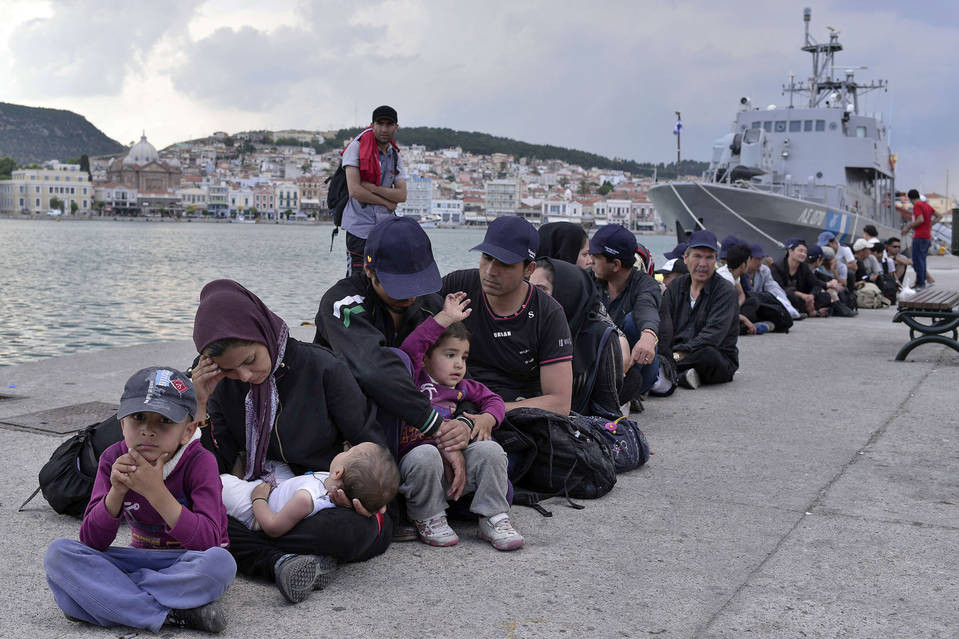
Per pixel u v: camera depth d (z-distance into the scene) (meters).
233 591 2.94
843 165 33.09
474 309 4.09
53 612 2.75
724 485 4.34
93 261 47.97
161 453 2.52
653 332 5.45
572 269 4.71
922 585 3.07
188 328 17.97
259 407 3.09
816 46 34.72
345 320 3.36
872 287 15.62
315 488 2.99
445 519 3.48
